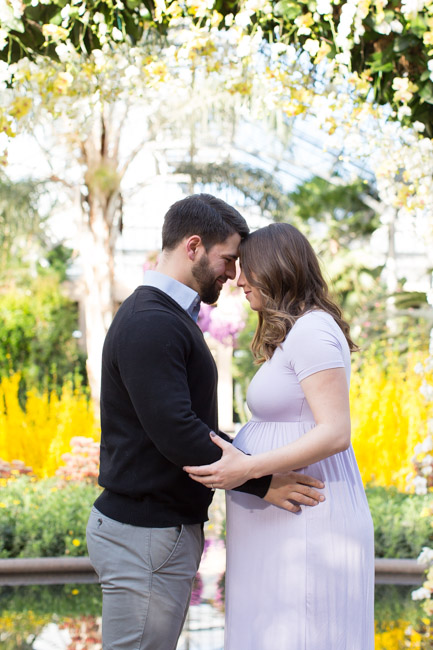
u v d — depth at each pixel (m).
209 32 2.68
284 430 2.07
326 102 2.81
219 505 7.33
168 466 2.00
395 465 6.33
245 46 2.61
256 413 2.17
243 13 2.53
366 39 2.65
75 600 4.08
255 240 2.17
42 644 3.35
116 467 2.04
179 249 2.14
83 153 10.04
